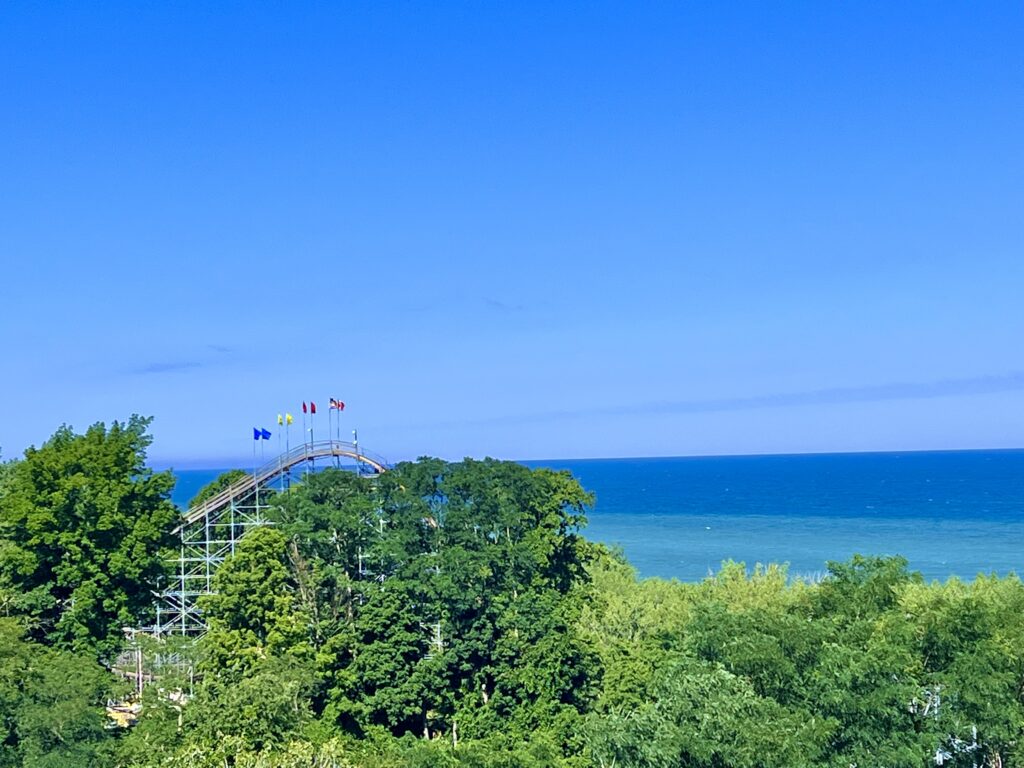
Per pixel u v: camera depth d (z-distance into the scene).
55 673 50.50
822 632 49.47
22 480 70.56
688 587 95.69
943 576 148.88
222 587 66.50
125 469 72.81
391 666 66.62
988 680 46.41
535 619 70.06
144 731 50.19
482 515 81.06
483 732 66.75
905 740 44.44
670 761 41.50
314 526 75.88
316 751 46.09
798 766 39.97
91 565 67.12
